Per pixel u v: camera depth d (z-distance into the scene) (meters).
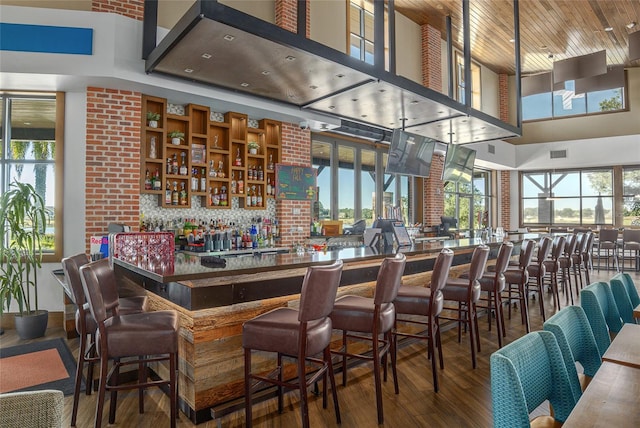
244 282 2.82
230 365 2.79
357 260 3.43
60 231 5.30
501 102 12.80
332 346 3.46
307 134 7.18
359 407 2.87
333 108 5.80
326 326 2.46
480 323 5.19
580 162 12.05
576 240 7.19
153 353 2.33
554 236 6.85
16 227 4.74
